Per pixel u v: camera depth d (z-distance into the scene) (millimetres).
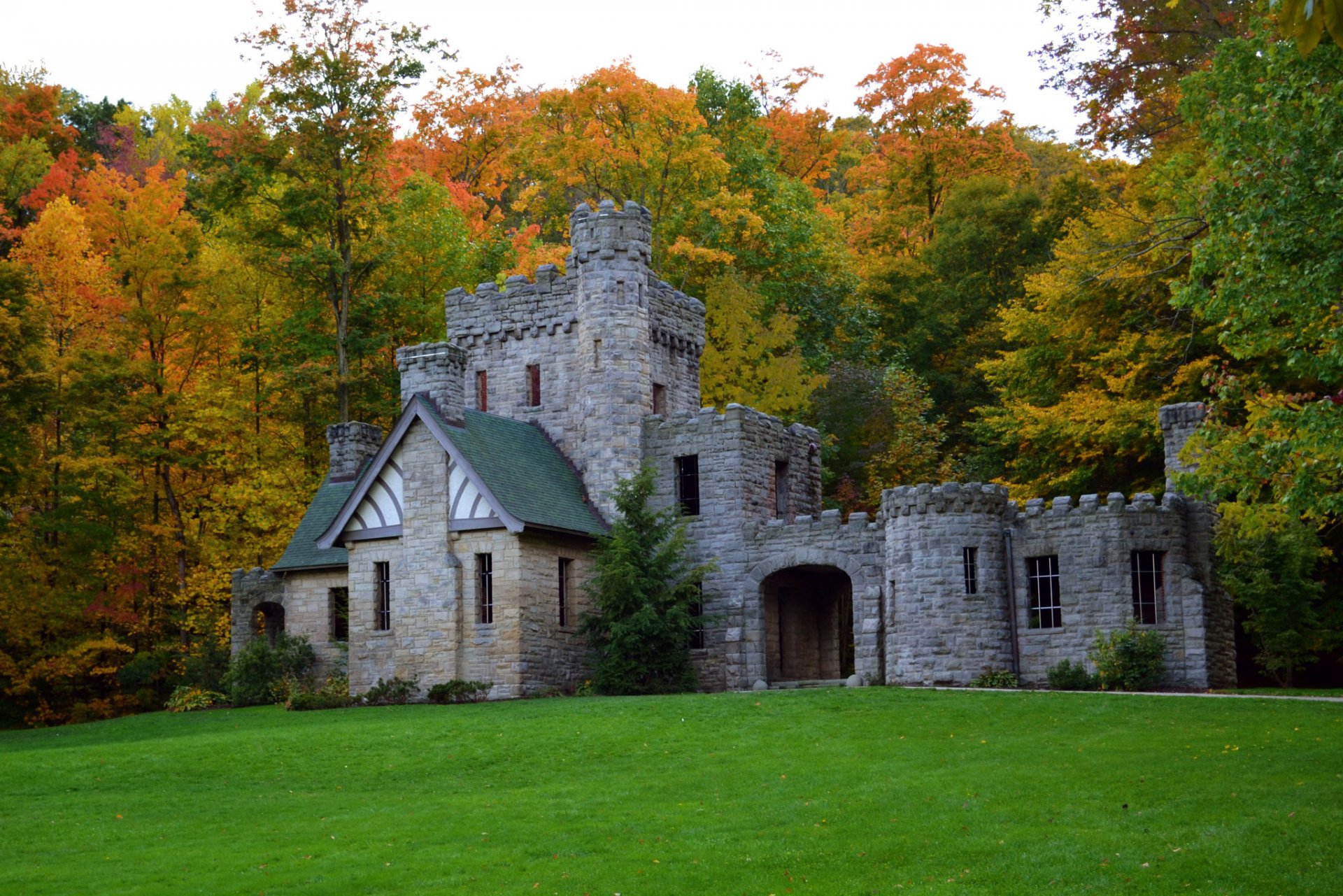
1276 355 43062
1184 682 38156
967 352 70188
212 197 54469
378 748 29891
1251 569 40219
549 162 59938
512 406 47344
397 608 42250
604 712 33000
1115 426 47500
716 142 60281
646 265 46656
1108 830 19969
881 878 18312
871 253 79062
